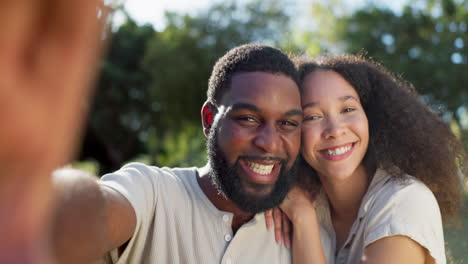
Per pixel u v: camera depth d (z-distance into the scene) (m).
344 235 2.26
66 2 0.34
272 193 1.80
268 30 16.78
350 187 2.23
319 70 2.19
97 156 15.34
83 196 0.90
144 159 19.16
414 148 2.23
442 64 12.52
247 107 1.75
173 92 16.06
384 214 2.00
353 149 2.13
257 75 1.80
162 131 18.08
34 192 0.34
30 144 0.33
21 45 0.33
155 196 1.81
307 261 1.90
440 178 2.25
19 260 0.33
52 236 0.75
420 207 1.98
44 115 0.34
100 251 0.91
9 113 0.33
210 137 1.86
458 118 12.40
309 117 2.14
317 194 2.27
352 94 2.17
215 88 1.91
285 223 1.99
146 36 18.14
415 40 13.50
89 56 0.35
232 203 1.87
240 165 1.78
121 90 17.27
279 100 1.77
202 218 1.86
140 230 1.73
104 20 0.36
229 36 16.41
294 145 1.82
